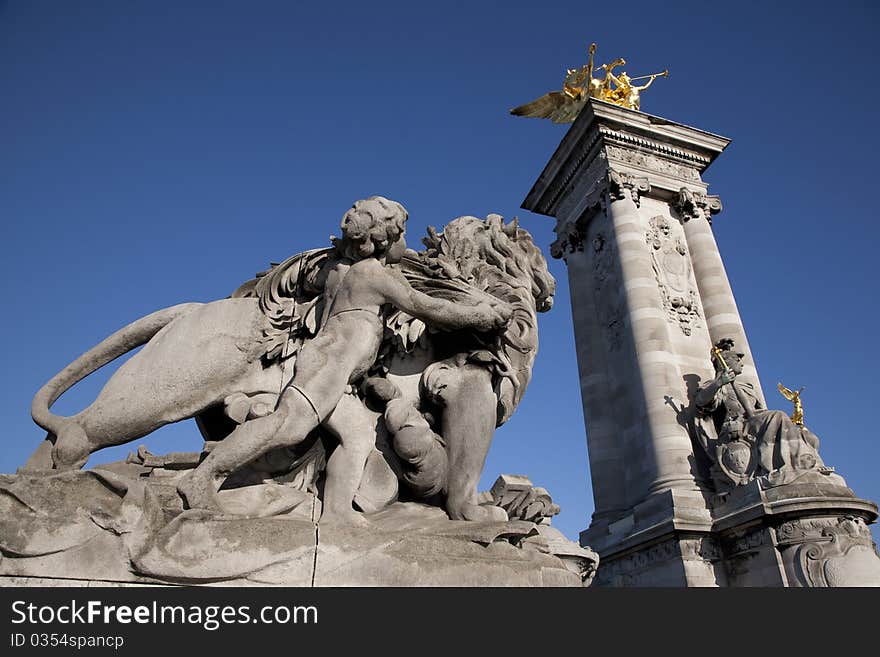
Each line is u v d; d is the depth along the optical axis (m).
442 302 3.77
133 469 3.63
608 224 17.22
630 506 14.78
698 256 17.00
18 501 2.64
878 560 10.96
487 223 4.58
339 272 3.80
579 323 17.70
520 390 4.18
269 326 3.88
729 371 13.95
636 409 15.08
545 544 3.47
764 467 12.35
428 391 3.79
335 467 3.41
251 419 3.42
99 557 2.65
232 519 2.87
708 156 18.61
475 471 3.60
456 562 3.07
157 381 3.53
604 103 17.64
